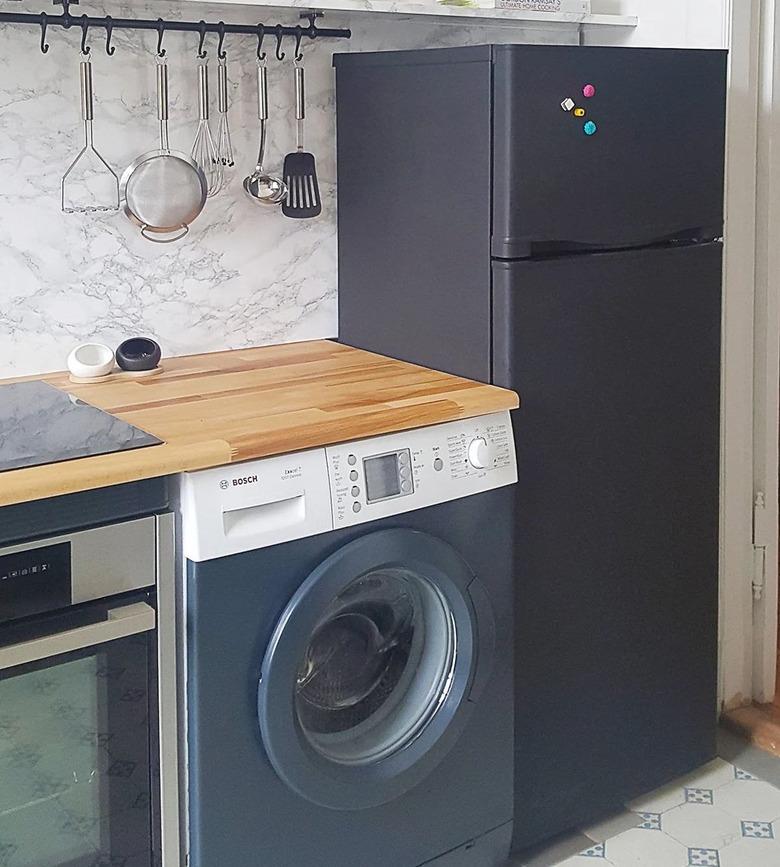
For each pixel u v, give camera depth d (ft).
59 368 7.64
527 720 7.68
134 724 6.03
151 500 5.87
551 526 7.52
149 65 7.61
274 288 8.39
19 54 7.14
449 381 7.32
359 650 7.11
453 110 7.19
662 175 7.57
